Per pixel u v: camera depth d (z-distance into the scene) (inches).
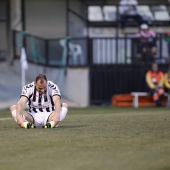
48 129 1371.8
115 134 1277.1
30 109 1401.3
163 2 3105.3
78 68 2773.1
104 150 1061.1
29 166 922.7
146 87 2736.2
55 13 3149.6
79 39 2802.7
